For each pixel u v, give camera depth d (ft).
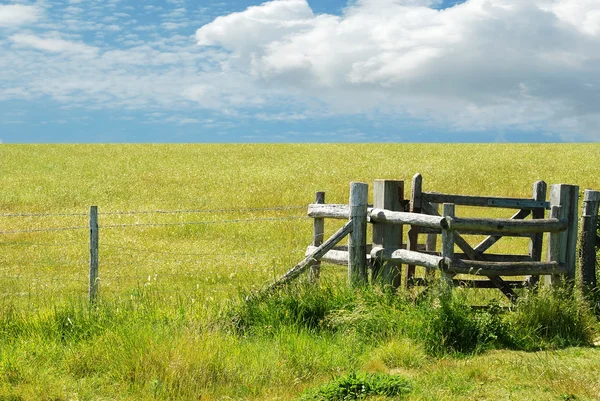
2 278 39.70
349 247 30.42
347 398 18.89
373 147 195.52
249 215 71.92
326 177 111.34
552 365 22.47
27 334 25.14
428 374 21.65
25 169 135.95
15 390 19.69
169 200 87.45
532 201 31.37
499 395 19.58
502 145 196.75
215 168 134.51
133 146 214.07
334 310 27.07
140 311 26.68
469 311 26.11
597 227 32.12
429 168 121.90
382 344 24.61
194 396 19.58
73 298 29.48
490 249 53.36
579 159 135.74
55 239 56.34
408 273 30.55
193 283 39.24
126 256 48.57
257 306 27.63
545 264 29.53
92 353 22.53
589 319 27.94
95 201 87.92
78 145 221.87
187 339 22.66
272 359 22.15
